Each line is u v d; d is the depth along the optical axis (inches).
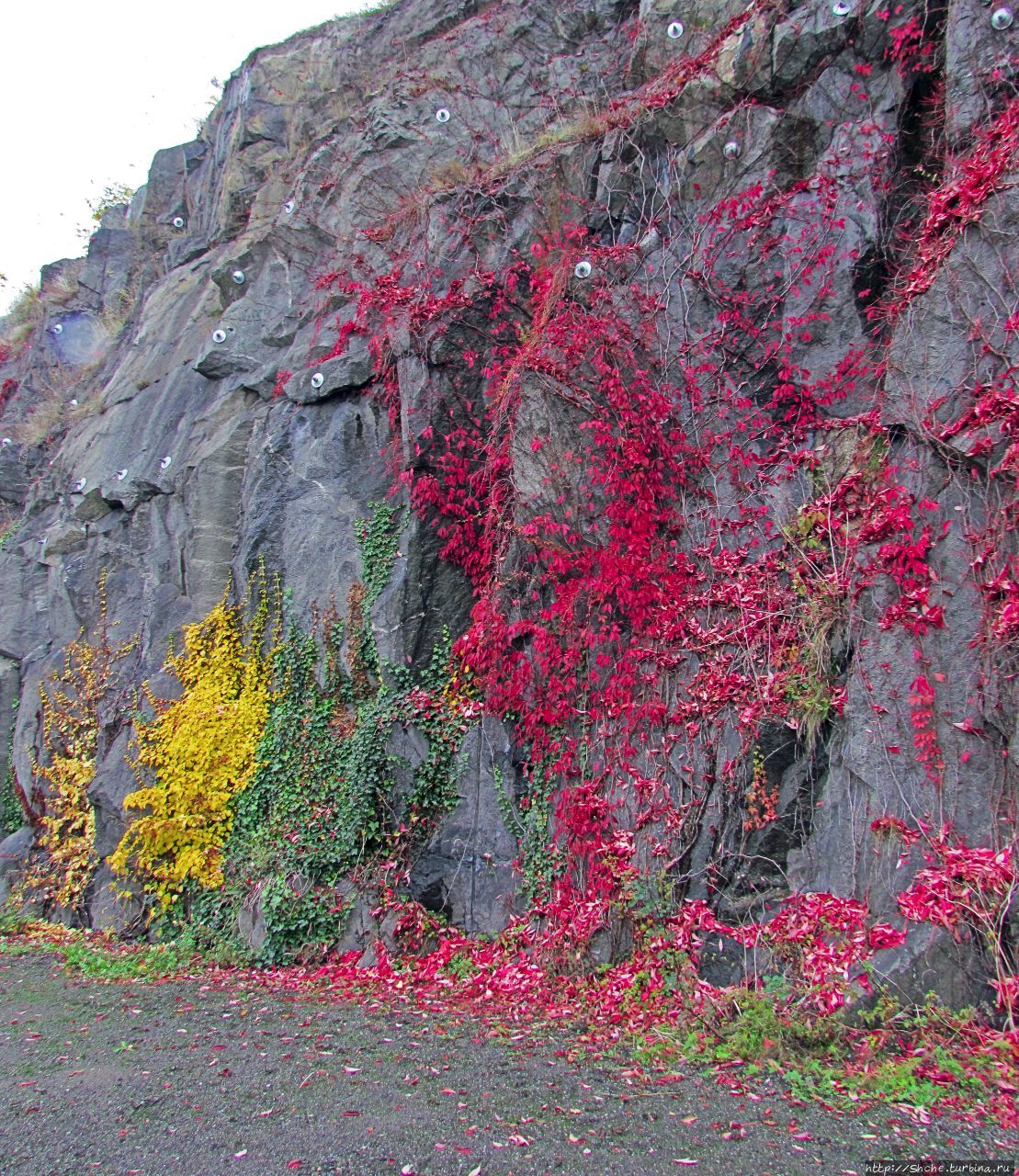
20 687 585.0
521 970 326.0
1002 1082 208.4
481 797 369.7
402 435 431.8
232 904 397.4
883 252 340.2
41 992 343.0
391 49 621.6
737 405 351.6
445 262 436.5
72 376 813.2
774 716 305.0
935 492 285.9
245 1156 190.7
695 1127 197.5
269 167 633.0
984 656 265.4
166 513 545.3
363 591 421.7
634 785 330.6
